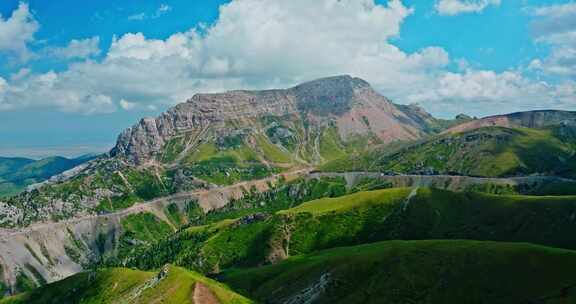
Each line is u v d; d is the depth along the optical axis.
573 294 164.12
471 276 188.88
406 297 191.25
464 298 182.25
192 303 183.38
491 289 180.88
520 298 172.75
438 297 186.62
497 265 189.00
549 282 173.88
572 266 176.38
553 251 186.38
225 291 198.88
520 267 184.50
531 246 193.75
